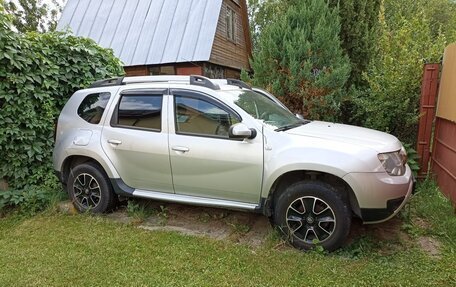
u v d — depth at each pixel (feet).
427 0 55.98
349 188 10.57
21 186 16.43
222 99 12.21
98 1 51.98
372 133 12.48
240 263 10.38
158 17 47.01
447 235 11.69
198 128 12.39
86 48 18.62
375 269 9.84
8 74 15.17
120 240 12.06
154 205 15.01
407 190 10.93
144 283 9.46
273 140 11.31
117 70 21.25
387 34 21.59
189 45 42.80
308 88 19.88
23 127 16.16
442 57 17.19
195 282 9.45
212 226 13.28
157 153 12.85
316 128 12.54
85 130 14.46
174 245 11.60
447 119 14.65
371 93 20.38
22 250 11.59
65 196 16.33
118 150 13.66
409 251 10.87
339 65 20.54
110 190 14.33
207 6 45.96
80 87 18.28
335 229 10.68
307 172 11.01
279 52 21.03
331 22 21.42
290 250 11.15
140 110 13.48
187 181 12.61
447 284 9.04
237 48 59.57
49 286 9.41
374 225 12.68
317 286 9.16
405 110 18.92
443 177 15.30
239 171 11.64
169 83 13.35
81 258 10.87
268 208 11.60
